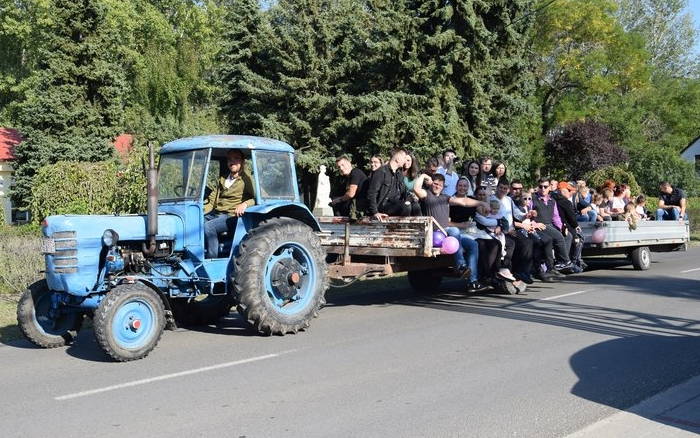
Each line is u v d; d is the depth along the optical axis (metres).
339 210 10.87
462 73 24.12
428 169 10.72
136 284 7.35
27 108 29.42
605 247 13.92
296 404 5.59
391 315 9.81
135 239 7.70
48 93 29.38
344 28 26.45
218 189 8.69
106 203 18.17
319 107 25.30
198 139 8.47
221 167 8.85
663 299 11.02
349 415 5.30
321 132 25.47
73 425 5.15
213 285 8.30
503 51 25.58
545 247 12.28
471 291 11.25
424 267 10.28
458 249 10.10
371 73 25.39
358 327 8.90
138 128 32.56
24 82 42.00
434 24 24.03
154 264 7.99
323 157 25.31
